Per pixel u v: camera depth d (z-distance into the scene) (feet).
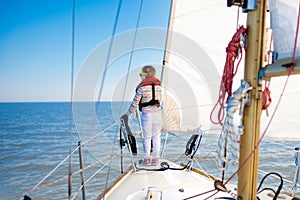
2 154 47.09
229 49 3.83
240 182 3.71
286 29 3.37
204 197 5.73
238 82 7.93
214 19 8.95
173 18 9.46
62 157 43.06
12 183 29.91
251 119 3.54
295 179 6.12
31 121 121.29
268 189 5.85
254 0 3.42
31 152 48.65
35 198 22.75
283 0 3.38
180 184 7.22
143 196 5.82
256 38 3.45
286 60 3.26
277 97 7.68
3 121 123.44
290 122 7.61
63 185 24.54
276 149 27.99
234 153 3.73
